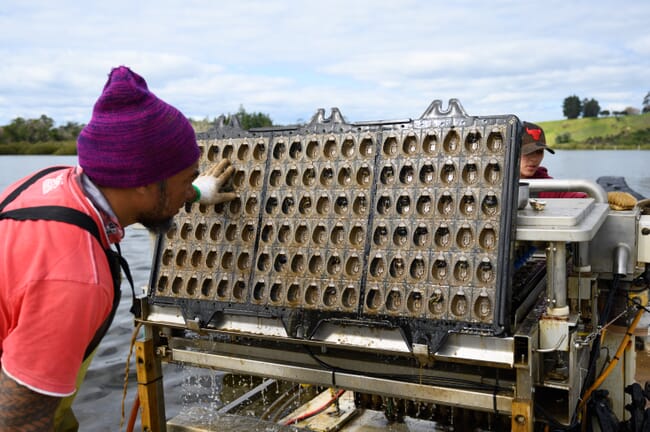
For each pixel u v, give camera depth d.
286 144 2.21
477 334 1.77
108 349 5.01
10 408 1.26
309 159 2.16
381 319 1.92
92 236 1.37
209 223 2.27
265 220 2.18
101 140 1.40
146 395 2.37
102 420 3.73
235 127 2.35
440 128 1.96
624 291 2.70
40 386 1.26
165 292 2.31
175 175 1.50
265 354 2.20
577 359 2.05
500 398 1.80
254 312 2.11
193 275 2.26
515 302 1.94
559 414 2.00
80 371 1.77
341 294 1.99
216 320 2.20
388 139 2.04
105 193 1.46
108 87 1.44
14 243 1.32
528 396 1.75
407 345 1.86
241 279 2.16
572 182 2.59
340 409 2.99
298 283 2.07
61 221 1.34
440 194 1.92
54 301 1.27
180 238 2.31
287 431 2.28
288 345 2.21
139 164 1.41
